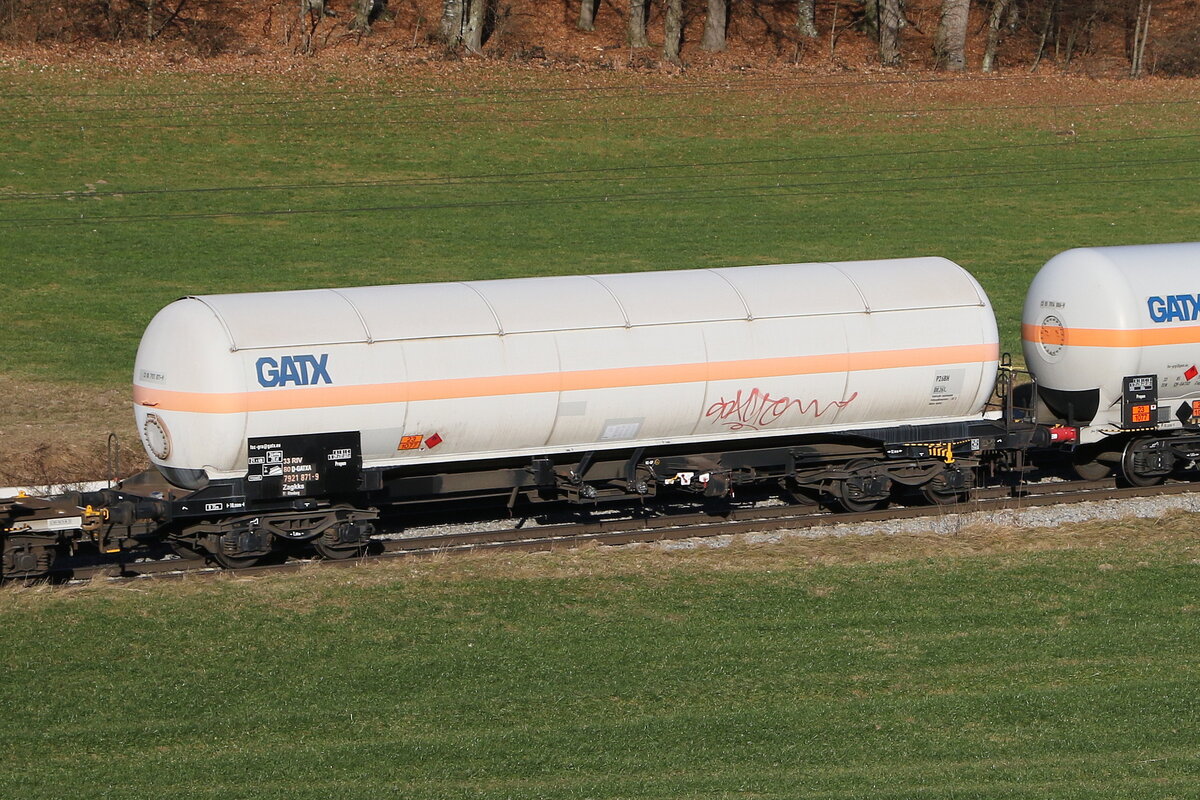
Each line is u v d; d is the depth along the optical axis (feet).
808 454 184.03
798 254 365.40
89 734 119.03
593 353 168.45
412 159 438.81
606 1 606.96
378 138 451.53
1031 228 393.29
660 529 178.70
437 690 128.06
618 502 193.98
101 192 396.98
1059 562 164.45
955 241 379.96
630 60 543.39
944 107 513.04
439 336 162.91
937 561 164.55
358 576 156.15
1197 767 113.09
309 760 114.32
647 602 150.20
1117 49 618.03
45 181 400.26
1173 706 124.88
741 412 176.14
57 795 107.86
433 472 169.58
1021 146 476.13
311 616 144.87
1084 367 194.08
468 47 535.19
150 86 472.44
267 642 138.21
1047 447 202.69
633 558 163.94
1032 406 206.08
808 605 149.79
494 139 459.32
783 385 176.45
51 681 129.18
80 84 465.88
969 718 122.72
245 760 114.42
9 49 485.97
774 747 116.88
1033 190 431.43
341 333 159.74
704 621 144.97
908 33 620.08
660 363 170.71
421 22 559.79
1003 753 115.96
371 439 161.17
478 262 355.36
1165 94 533.96
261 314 159.22
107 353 285.23
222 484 157.07
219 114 456.45
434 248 366.63
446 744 117.19
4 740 117.91
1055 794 108.06
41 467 213.87
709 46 571.69
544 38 563.89
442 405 162.50
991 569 161.99
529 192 418.10
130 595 149.69
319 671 131.75
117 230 370.32
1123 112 511.81
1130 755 115.55
